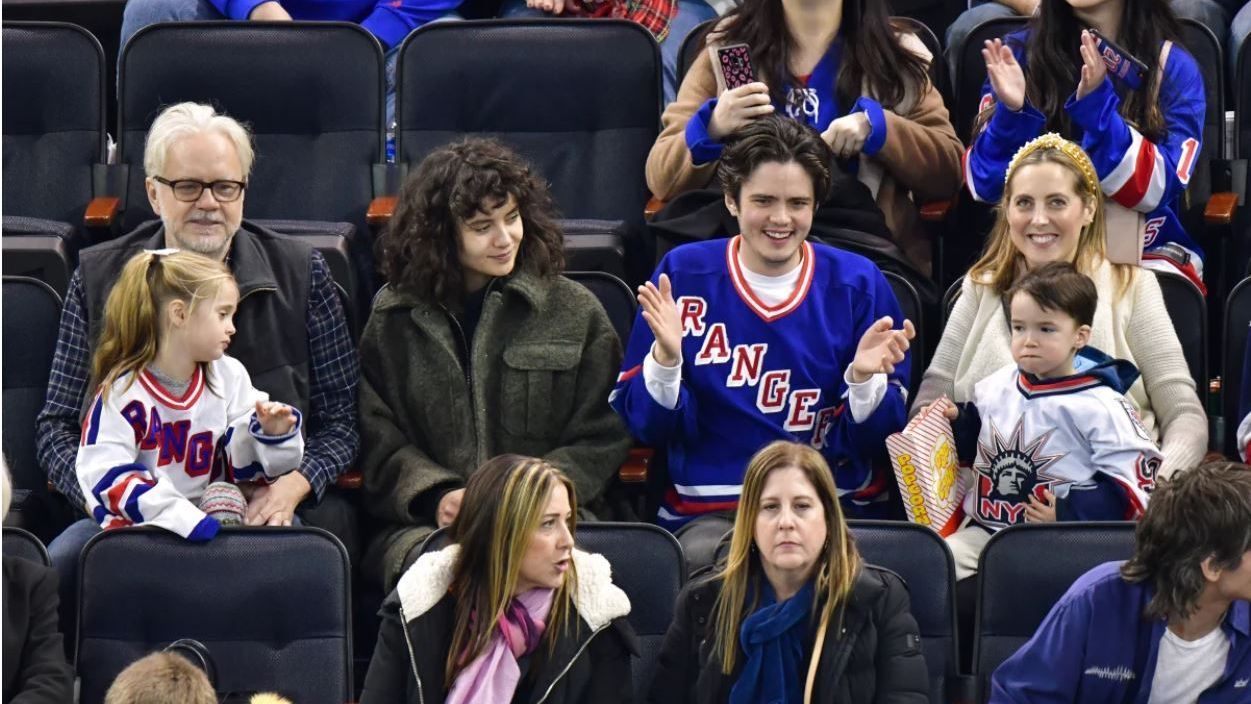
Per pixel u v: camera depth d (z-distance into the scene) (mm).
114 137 24375
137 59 20609
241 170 17031
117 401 15742
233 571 15141
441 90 20672
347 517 16844
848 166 19203
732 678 13609
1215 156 19969
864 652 13391
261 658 15055
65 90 20688
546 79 20625
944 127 19562
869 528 15086
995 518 16016
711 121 18625
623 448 16812
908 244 19422
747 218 16562
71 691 14094
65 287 18766
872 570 13742
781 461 13500
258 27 20734
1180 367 16719
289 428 15578
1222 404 17391
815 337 16750
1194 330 17250
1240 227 19812
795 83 19359
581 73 20609
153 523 15258
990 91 19750
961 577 15750
